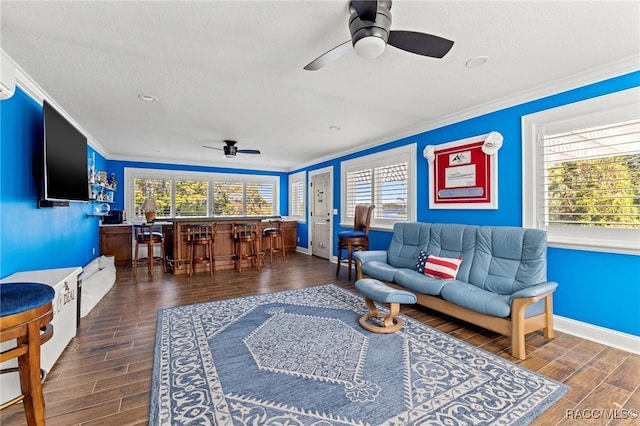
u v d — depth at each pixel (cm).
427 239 372
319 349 237
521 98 301
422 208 417
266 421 157
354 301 359
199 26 187
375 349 237
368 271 375
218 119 388
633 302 235
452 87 285
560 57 228
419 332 270
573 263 268
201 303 349
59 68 243
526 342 252
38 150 278
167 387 186
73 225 380
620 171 241
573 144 267
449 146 374
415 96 309
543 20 182
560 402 174
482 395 179
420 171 420
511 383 191
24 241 250
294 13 174
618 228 244
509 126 313
